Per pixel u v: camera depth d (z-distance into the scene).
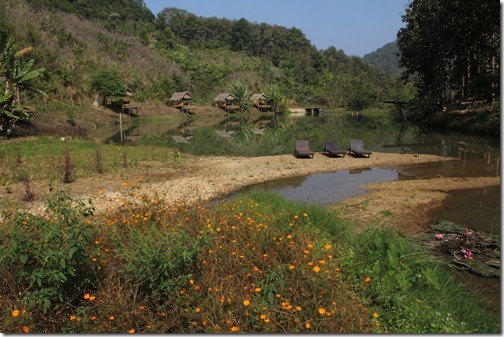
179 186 11.17
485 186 11.13
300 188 11.49
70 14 63.56
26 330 3.18
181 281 3.60
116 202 9.03
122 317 3.31
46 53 39.22
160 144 22.66
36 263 3.56
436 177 12.69
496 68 29.92
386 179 12.66
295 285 3.69
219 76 66.31
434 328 3.57
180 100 51.31
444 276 4.92
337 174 13.56
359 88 70.38
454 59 38.88
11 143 18.38
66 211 3.98
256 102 62.00
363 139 24.75
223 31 110.88
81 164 13.48
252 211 6.50
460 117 29.19
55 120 30.30
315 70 87.56
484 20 27.94
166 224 4.77
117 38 63.34
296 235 4.98
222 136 27.69
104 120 37.31
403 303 3.86
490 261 5.80
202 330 3.31
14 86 22.23
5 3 47.75
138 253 3.69
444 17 32.16
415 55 38.22
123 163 14.23
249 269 4.02
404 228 7.46
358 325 3.37
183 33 103.00
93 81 40.97
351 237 5.41
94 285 3.72
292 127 35.69
